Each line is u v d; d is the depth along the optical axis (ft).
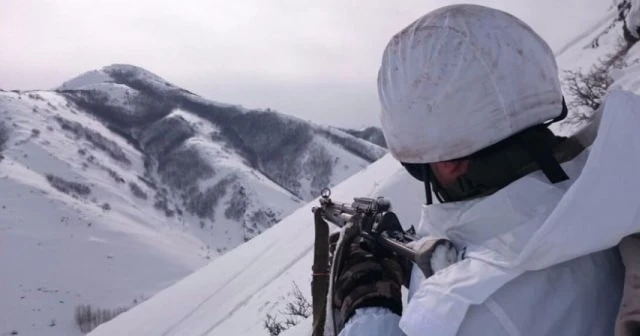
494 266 2.85
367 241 3.97
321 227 5.41
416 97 3.37
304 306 35.65
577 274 2.90
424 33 3.43
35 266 422.00
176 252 510.99
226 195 649.61
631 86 20.66
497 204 3.08
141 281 442.50
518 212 3.01
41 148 616.39
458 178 3.42
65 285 409.28
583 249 2.56
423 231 3.72
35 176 560.20
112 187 609.83
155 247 505.25
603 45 51.03
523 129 3.21
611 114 2.50
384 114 3.69
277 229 100.32
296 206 647.97
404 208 34.17
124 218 550.36
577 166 3.11
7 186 514.27
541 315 2.79
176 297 96.94
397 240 3.75
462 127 3.24
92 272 433.48
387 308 3.49
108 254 464.65
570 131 28.19
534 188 3.02
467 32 3.29
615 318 2.91
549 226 2.54
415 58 3.41
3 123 648.79
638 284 2.64
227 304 63.21
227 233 602.03
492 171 3.27
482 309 2.79
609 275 2.99
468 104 3.20
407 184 36.29
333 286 3.92
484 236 3.16
